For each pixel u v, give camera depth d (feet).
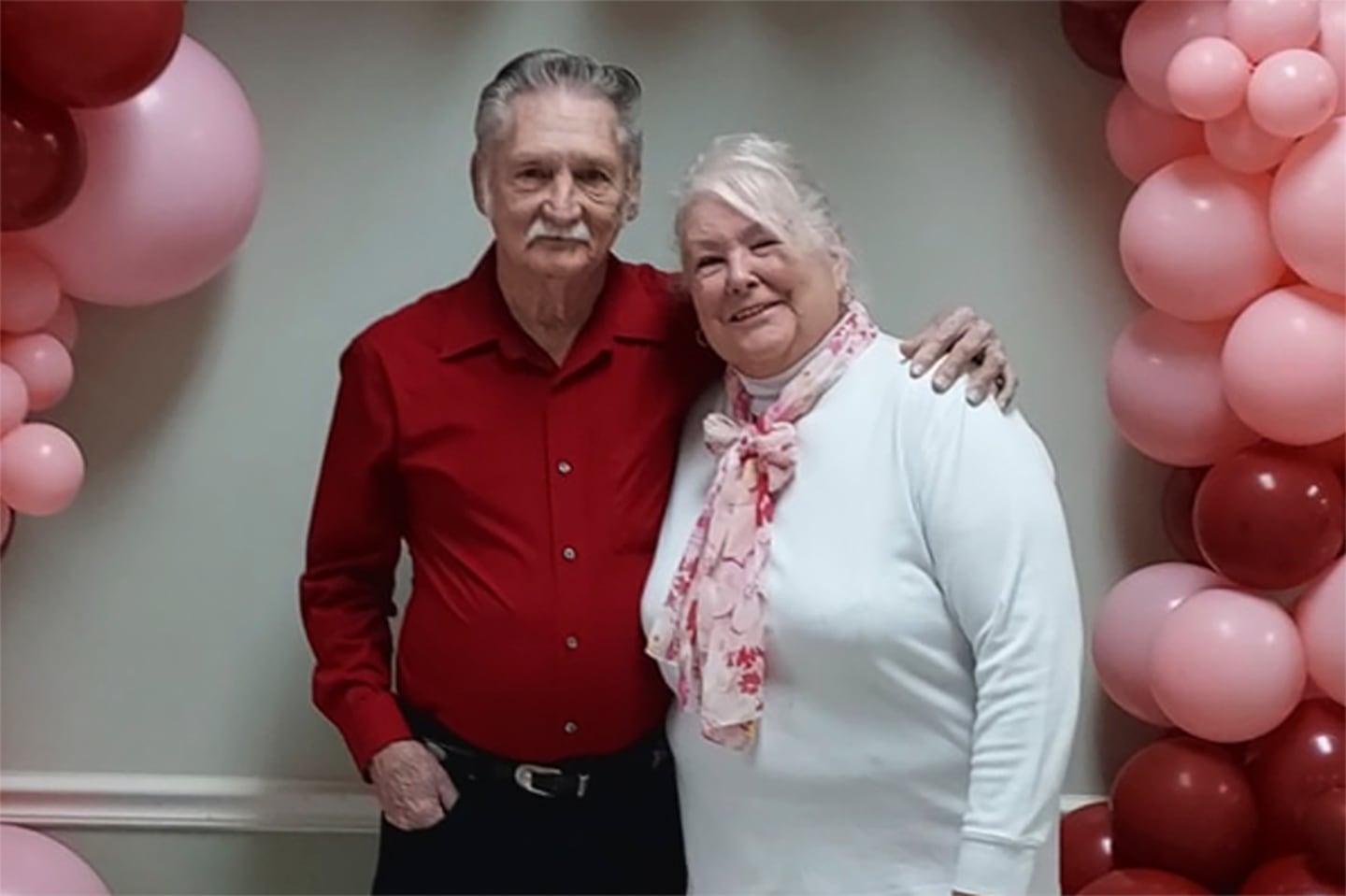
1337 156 5.62
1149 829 6.22
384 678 5.81
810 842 5.12
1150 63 6.18
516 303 5.56
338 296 7.03
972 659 5.02
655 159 7.03
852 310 5.30
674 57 7.02
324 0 6.93
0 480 5.75
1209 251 5.90
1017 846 4.72
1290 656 5.91
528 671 5.43
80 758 7.15
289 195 6.99
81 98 5.39
